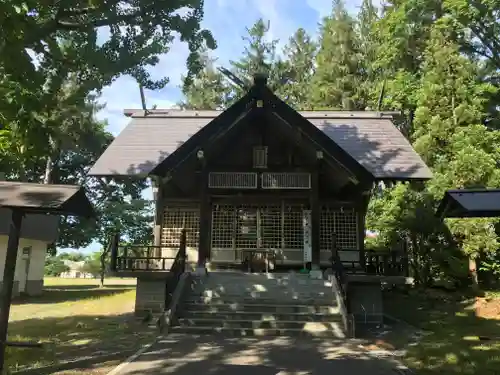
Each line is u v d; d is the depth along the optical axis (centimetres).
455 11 2291
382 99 2581
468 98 1989
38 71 769
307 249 1642
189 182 1711
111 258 1408
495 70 2542
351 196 1741
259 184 1576
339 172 1541
